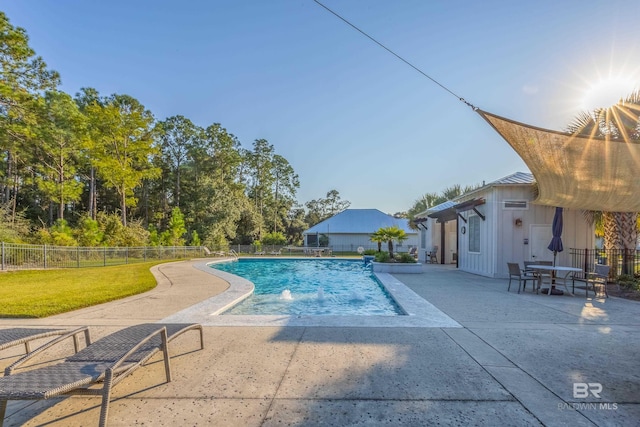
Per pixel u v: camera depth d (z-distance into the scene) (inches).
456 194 1211.9
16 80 872.3
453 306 285.9
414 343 182.4
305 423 103.7
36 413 110.8
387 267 602.9
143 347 132.8
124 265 768.3
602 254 451.8
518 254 509.4
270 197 2239.2
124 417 107.9
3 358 162.6
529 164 328.8
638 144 263.1
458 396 121.0
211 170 1847.9
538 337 194.1
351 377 137.9
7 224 822.5
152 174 1379.2
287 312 322.0
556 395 122.1
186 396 122.3
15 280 487.5
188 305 296.7
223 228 1565.0
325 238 1644.9
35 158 1247.5
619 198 340.5
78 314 259.6
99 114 1230.9
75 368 110.3
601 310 271.7
